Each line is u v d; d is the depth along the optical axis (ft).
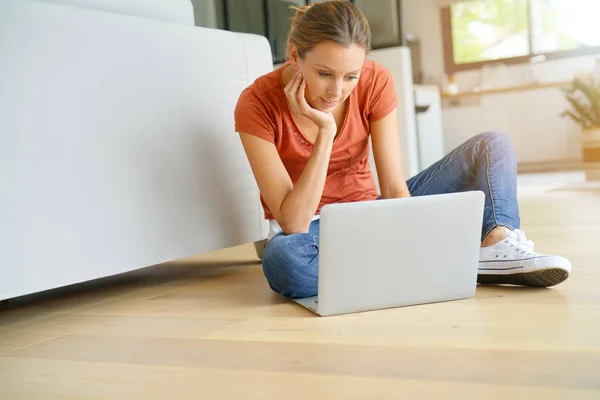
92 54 5.40
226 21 15.03
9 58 4.85
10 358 4.07
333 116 5.25
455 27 26.37
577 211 9.90
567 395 2.71
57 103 5.16
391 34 11.73
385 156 5.32
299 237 4.94
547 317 3.98
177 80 6.11
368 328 4.04
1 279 4.80
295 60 4.83
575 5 24.56
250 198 6.91
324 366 3.35
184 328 4.47
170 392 3.16
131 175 5.71
